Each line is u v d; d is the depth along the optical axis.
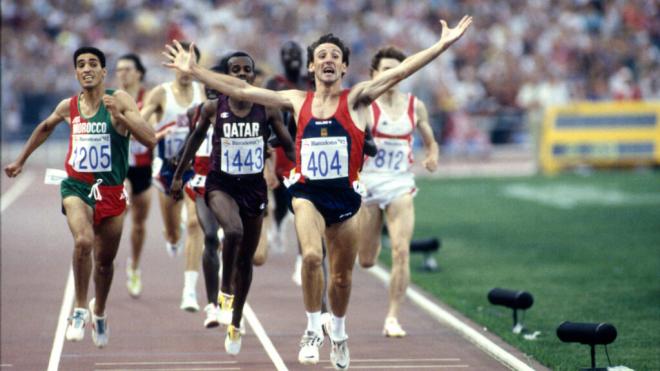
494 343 30.67
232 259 27.25
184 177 33.41
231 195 27.77
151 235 53.28
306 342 25.78
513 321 33.59
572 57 105.12
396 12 107.62
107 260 28.14
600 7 111.75
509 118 95.00
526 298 32.38
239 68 28.58
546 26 108.38
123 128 27.58
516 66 100.31
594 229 56.84
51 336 31.97
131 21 101.38
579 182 79.62
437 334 32.47
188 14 103.12
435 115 92.44
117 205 27.69
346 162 25.52
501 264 46.31
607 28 110.12
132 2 102.88
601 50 106.38
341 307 26.42
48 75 94.38
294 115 25.81
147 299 37.75
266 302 37.28
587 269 44.97
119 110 27.14
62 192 27.48
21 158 28.41
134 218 37.75
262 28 103.38
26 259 46.03
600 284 41.44
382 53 32.88
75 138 27.48
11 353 29.75
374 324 34.00
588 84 102.12
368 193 32.66
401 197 32.66
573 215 62.34
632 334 32.53
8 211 61.56
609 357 29.28
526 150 94.62
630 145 86.75
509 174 85.56
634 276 43.22
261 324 33.69
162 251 48.41
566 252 49.53
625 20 110.81
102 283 28.33
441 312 35.06
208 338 31.53
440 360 28.98
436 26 107.69
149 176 37.47
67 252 47.91
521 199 70.12
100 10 102.12
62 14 101.06
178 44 24.91
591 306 37.00
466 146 93.19
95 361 28.59
